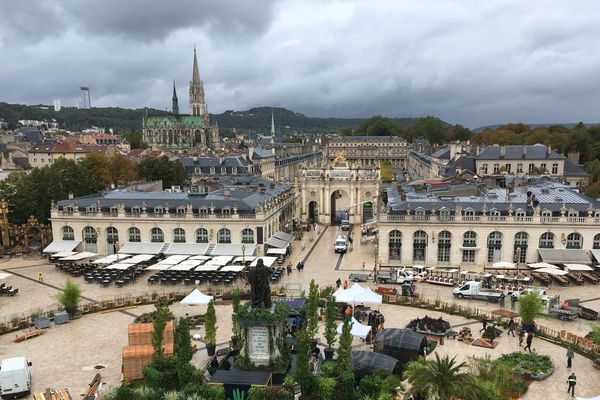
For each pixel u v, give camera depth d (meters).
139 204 105.00
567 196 101.94
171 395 43.19
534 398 46.00
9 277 91.25
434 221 93.44
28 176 124.44
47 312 71.19
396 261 96.75
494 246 93.12
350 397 44.12
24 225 111.94
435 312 70.00
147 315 69.12
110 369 53.28
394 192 116.50
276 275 86.88
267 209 104.06
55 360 55.62
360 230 136.25
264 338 48.84
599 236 89.75
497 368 47.03
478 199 100.31
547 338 60.19
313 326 52.16
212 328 54.97
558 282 83.38
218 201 103.94
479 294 75.00
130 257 96.06
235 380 45.47
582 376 50.53
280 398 42.47
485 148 169.62
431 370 40.72
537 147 166.75
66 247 103.56
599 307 71.38
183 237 102.50
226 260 91.94
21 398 47.38
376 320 63.38
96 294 80.12
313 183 145.88
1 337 62.84
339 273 92.12
